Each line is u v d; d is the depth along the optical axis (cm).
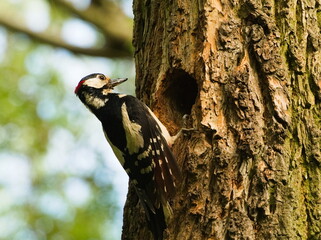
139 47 1323
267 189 1016
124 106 1257
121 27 2369
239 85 1078
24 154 2181
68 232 2011
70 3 2370
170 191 1109
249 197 1021
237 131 1062
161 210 1105
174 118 1263
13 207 2095
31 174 2148
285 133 1047
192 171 1080
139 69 1315
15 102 2230
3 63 2303
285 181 1020
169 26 1202
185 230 1061
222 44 1120
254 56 1097
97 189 2047
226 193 1036
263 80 1080
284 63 1090
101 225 1994
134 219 1215
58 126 2173
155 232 1098
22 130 2202
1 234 2039
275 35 1098
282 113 1055
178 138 1171
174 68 1183
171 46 1190
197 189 1069
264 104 1071
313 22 1115
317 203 1022
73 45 2352
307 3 1120
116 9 2416
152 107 1255
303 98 1074
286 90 1071
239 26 1126
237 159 1052
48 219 2067
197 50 1159
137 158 1206
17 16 2333
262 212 1006
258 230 1004
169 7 1225
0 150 2173
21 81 2264
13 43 2358
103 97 1317
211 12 1145
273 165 1027
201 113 1102
